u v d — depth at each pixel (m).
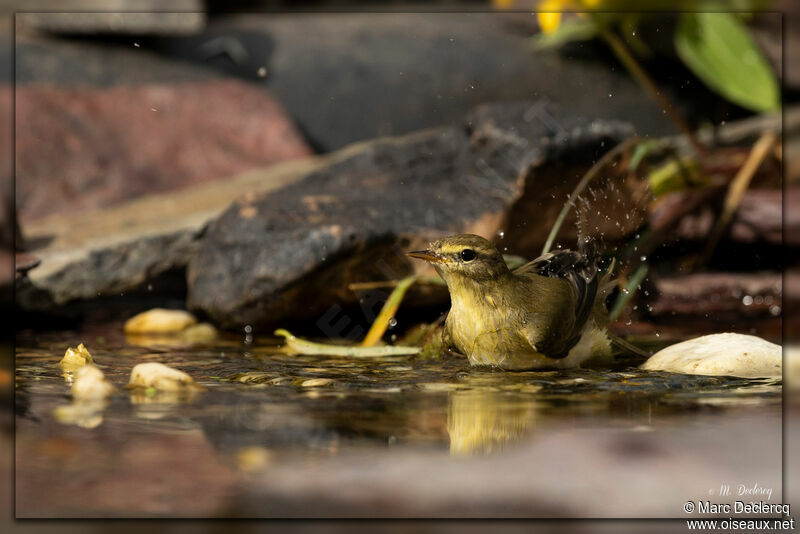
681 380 7.44
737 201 13.38
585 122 11.62
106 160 15.95
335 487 4.57
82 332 11.12
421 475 4.81
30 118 16.06
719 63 15.23
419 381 7.47
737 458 5.16
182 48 19.16
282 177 15.29
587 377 7.62
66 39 18.70
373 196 11.45
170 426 5.80
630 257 11.47
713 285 12.11
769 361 7.96
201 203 13.88
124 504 4.29
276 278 10.38
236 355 9.21
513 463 4.97
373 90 18.89
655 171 13.54
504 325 7.86
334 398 6.75
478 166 11.64
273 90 19.03
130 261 11.66
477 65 19.02
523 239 11.20
